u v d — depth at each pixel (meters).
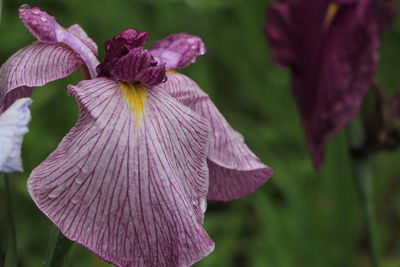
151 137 0.54
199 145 0.56
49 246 0.56
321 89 0.77
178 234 0.53
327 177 1.00
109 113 0.54
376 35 0.77
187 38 0.61
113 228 0.53
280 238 0.94
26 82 0.56
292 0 0.81
